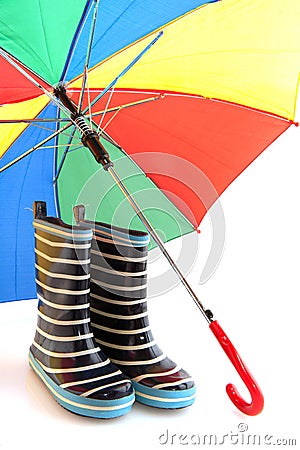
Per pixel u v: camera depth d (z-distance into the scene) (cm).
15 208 112
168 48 95
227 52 95
